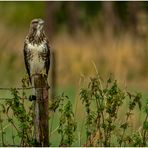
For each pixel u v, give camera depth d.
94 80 9.95
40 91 9.80
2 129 9.93
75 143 10.47
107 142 9.87
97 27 31.69
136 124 11.02
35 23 11.85
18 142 11.88
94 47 27.70
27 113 9.94
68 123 9.74
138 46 27.33
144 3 31.62
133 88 24.14
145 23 30.64
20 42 29.81
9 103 9.81
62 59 27.41
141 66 26.47
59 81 26.22
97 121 9.88
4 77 24.97
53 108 9.91
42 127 9.76
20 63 26.59
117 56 26.38
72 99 19.77
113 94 9.88
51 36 30.38
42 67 11.98
